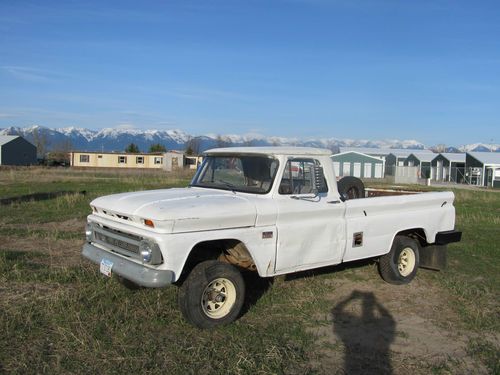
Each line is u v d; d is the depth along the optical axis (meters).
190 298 5.24
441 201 8.12
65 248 9.17
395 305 6.62
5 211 14.27
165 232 5.04
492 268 8.85
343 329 5.68
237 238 5.51
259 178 6.11
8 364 4.42
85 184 27.97
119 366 4.44
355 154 67.25
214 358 4.67
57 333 5.07
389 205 7.23
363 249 6.92
